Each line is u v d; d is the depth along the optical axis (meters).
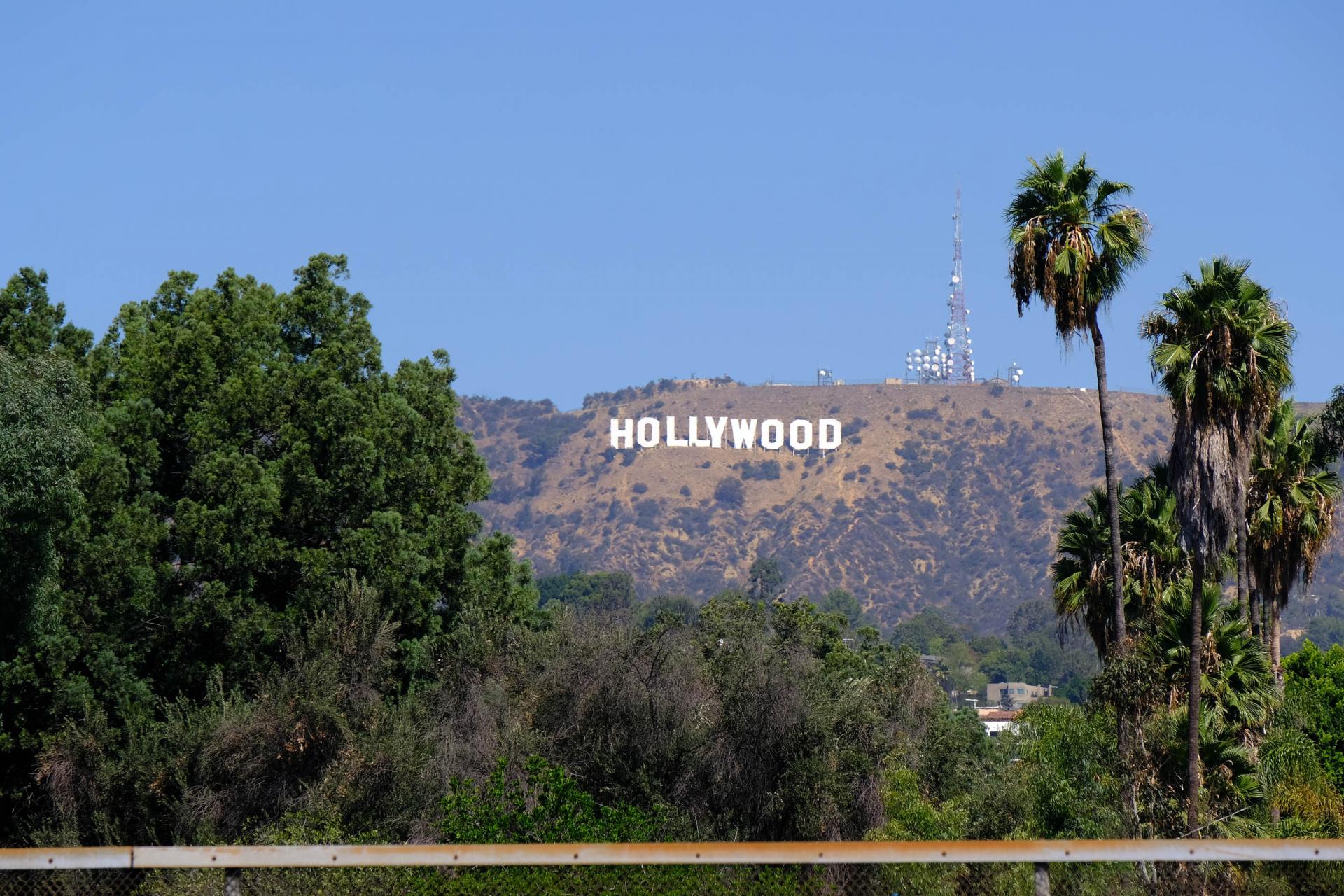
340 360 104.00
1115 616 79.62
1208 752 74.31
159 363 96.00
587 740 78.75
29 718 80.75
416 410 110.31
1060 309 78.19
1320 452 96.38
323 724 73.75
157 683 88.88
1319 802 73.50
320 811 68.81
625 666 80.38
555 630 88.19
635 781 76.56
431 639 92.88
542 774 68.31
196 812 72.50
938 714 96.19
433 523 104.44
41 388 74.38
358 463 96.94
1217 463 70.88
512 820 65.19
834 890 35.72
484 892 36.62
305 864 27.89
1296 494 92.25
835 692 83.81
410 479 103.81
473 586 106.44
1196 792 68.88
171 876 44.16
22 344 95.81
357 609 82.38
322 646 80.38
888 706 94.06
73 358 97.88
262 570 92.00
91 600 84.88
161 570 88.69
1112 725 75.56
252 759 73.44
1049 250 78.19
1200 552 71.44
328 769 72.88
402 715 77.81
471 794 66.75
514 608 111.19
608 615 87.19
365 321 109.56
